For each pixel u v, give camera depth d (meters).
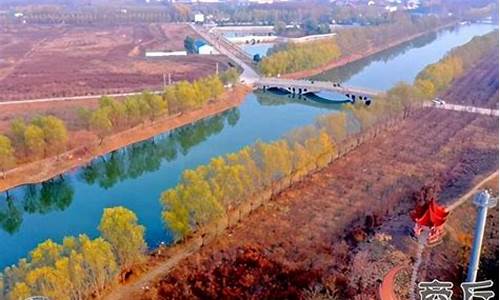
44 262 47.12
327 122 84.25
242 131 109.81
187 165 93.75
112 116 98.56
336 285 48.66
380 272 49.88
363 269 50.53
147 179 88.19
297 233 60.09
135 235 52.41
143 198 80.00
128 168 93.44
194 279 51.56
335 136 83.69
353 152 86.38
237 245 58.03
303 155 73.69
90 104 119.12
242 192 63.59
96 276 48.91
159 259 56.59
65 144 91.06
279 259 53.91
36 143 85.50
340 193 70.62
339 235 58.94
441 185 71.38
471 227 57.22
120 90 132.00
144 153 99.44
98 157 92.12
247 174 64.94
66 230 71.56
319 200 68.62
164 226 66.19
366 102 126.50
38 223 74.12
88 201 79.50
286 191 71.56
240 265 52.81
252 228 61.84
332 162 81.88
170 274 53.31
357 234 57.78
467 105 109.31
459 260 50.47
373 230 58.81
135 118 101.88
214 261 55.12
